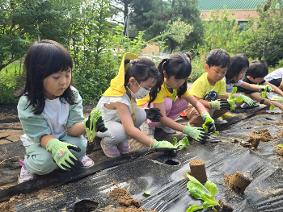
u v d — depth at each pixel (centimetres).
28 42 227
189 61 124
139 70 103
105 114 114
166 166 100
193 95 151
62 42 254
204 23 852
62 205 81
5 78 252
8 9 229
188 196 83
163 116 128
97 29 274
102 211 77
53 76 83
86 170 97
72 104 98
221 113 153
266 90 184
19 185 88
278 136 136
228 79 172
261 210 80
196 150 115
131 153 110
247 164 103
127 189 87
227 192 87
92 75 270
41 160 90
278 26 637
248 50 645
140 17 1015
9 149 128
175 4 962
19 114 90
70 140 99
